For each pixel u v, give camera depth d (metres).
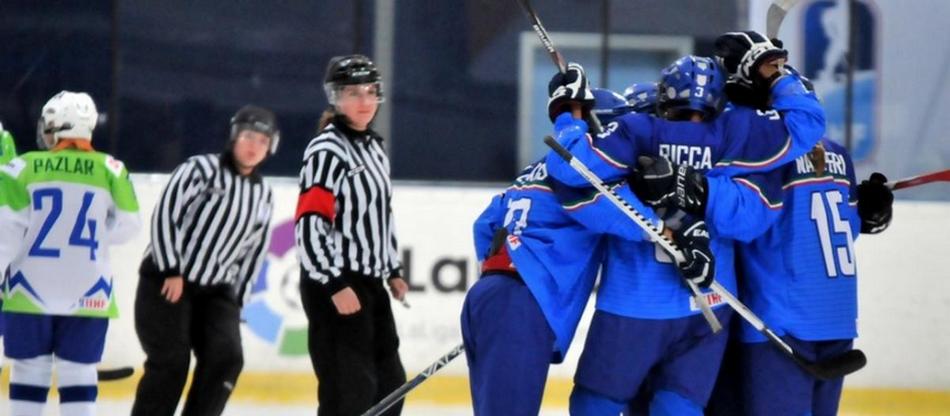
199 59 29.08
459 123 29.28
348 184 18.28
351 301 17.94
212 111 29.11
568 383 27.09
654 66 29.28
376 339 18.66
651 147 15.42
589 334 15.92
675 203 14.98
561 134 15.53
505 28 29.25
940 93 29.44
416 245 27.69
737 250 16.25
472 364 16.20
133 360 27.02
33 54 28.91
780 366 15.84
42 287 19.27
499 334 15.68
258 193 20.66
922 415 26.95
